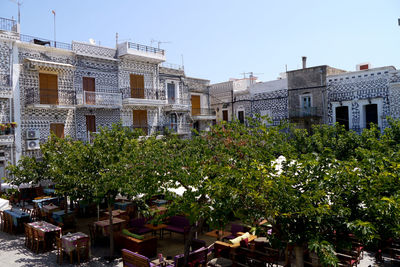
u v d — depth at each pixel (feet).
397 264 32.37
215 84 125.29
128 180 32.42
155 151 33.99
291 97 101.81
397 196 17.74
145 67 93.20
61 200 57.57
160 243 41.63
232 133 31.60
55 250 38.73
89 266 33.68
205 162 29.07
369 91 85.56
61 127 76.59
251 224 22.03
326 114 94.02
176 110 97.30
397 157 25.18
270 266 32.14
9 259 35.78
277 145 26.40
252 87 112.57
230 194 20.30
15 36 69.87
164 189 29.91
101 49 84.48
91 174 36.01
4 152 68.08
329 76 93.50
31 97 71.41
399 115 80.23
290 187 19.70
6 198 60.39
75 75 79.10
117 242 38.40
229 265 30.68
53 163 40.88
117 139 37.88
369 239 18.02
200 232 44.55
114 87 86.53
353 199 19.69
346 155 45.75
